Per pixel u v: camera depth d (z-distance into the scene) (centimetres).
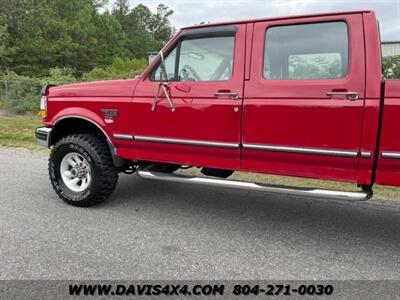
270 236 391
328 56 338
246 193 529
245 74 363
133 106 412
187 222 423
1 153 752
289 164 356
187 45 397
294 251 359
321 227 416
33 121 1145
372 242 381
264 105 352
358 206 478
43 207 455
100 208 459
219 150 380
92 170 445
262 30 360
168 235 387
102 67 5119
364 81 317
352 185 529
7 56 3953
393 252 360
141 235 385
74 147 449
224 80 373
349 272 322
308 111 336
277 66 359
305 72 350
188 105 384
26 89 1515
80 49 4766
